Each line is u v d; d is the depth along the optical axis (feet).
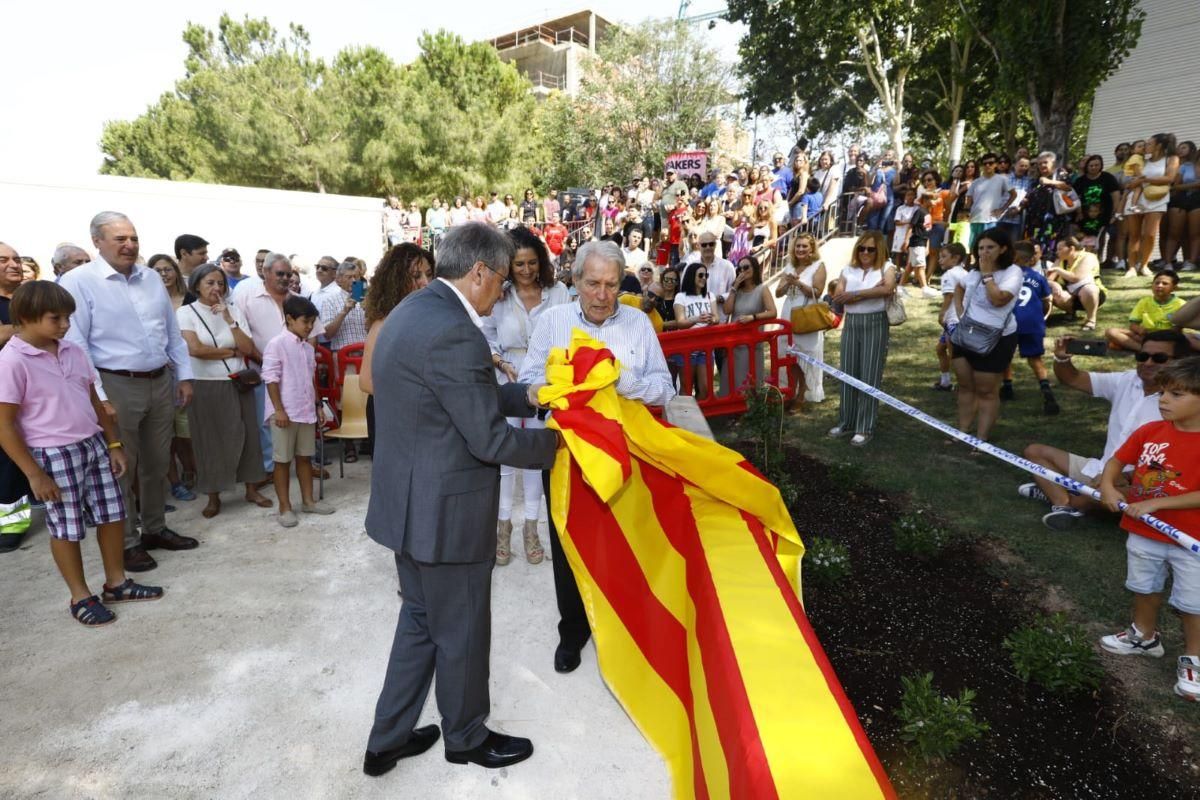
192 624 11.19
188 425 16.46
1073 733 8.86
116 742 8.61
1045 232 30.91
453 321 7.09
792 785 6.36
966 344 17.08
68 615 11.49
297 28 83.10
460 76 92.48
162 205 37.91
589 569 8.68
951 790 8.04
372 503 7.62
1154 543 9.57
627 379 9.55
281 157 77.61
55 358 10.60
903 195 39.88
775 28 85.15
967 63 73.41
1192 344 11.41
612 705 9.32
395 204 65.46
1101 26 37.96
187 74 81.35
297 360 14.74
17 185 33.94
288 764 8.27
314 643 10.69
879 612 11.46
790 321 21.79
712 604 8.79
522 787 7.93
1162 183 29.53
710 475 9.91
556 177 104.94
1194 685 9.23
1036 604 11.53
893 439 19.31
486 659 7.94
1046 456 14.32
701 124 106.22
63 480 10.68
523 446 7.52
